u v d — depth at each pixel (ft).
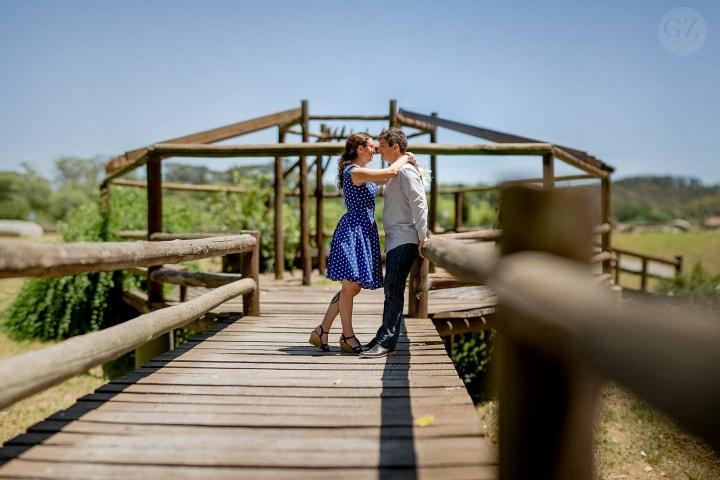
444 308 19.77
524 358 3.69
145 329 10.27
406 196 12.75
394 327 13.38
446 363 12.75
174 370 12.22
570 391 3.58
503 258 3.76
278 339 15.20
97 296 29.63
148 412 9.63
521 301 3.40
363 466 7.62
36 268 7.19
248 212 35.68
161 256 11.43
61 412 9.59
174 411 9.69
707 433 1.89
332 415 9.51
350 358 13.19
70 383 25.58
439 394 10.64
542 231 3.52
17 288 40.40
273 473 7.41
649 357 2.16
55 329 29.99
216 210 36.32
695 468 16.22
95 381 25.95
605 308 2.60
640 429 18.65
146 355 23.25
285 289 25.93
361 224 13.20
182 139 23.72
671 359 2.05
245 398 10.39
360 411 9.70
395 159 13.32
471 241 21.43
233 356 13.38
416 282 17.69
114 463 7.67
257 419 9.32
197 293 27.40
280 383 11.30
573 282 3.02
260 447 8.21
